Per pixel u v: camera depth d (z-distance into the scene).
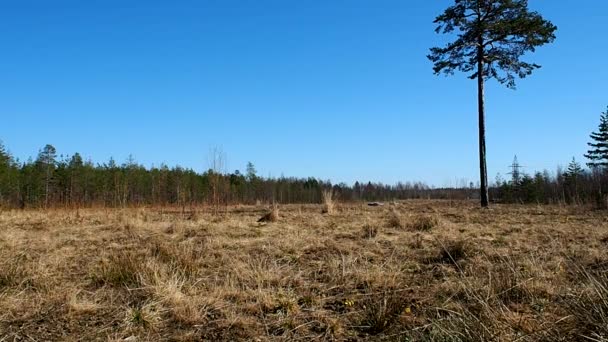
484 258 6.95
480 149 21.67
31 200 41.94
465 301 4.84
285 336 4.29
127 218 13.73
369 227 10.16
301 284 5.78
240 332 4.37
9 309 4.95
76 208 18.30
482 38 21.11
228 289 5.45
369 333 4.32
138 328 4.45
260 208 21.69
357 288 5.60
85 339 4.27
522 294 4.82
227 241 8.95
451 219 13.98
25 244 9.12
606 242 8.44
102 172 42.56
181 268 6.27
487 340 3.49
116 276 5.89
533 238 9.09
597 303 3.65
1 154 43.59
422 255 7.43
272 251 7.90
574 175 35.47
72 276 6.34
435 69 21.98
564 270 5.81
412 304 4.89
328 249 8.09
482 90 21.59
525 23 20.00
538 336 3.49
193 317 4.61
